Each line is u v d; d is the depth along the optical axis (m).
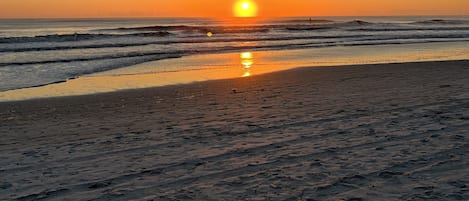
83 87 14.77
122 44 33.25
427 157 5.55
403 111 8.62
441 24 91.88
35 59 22.91
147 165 5.77
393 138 6.59
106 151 6.61
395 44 35.38
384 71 16.53
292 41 38.94
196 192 4.72
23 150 6.89
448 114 8.11
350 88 12.37
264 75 16.94
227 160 5.85
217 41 38.66
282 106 9.88
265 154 6.06
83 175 5.47
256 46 33.41
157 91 13.60
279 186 4.79
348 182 4.80
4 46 29.77
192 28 62.28
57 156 6.43
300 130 7.43
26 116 10.08
